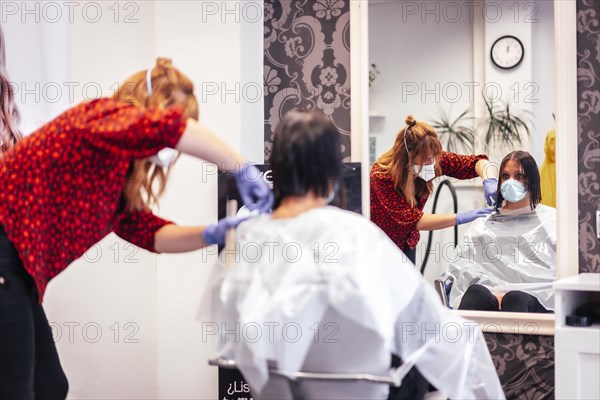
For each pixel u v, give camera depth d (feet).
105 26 10.35
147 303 10.38
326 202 5.87
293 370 5.30
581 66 8.79
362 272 5.24
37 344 7.22
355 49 9.75
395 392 6.75
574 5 8.75
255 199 6.67
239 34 9.69
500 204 9.18
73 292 10.34
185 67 9.82
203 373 9.83
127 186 6.70
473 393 6.27
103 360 10.39
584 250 8.81
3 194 6.17
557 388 7.44
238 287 5.55
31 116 9.48
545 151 9.00
